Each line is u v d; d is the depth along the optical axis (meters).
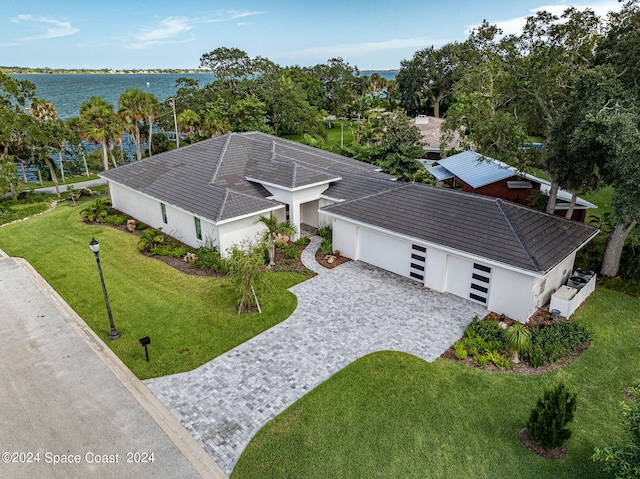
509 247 15.59
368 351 13.83
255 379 12.56
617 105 14.45
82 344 14.45
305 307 16.58
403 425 10.78
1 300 17.47
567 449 10.10
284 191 22.95
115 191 29.05
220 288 18.19
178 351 13.95
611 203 15.45
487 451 10.02
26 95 42.38
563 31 18.03
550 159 19.78
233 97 64.62
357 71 113.75
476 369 12.93
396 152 38.56
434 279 17.88
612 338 14.73
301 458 9.84
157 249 21.91
